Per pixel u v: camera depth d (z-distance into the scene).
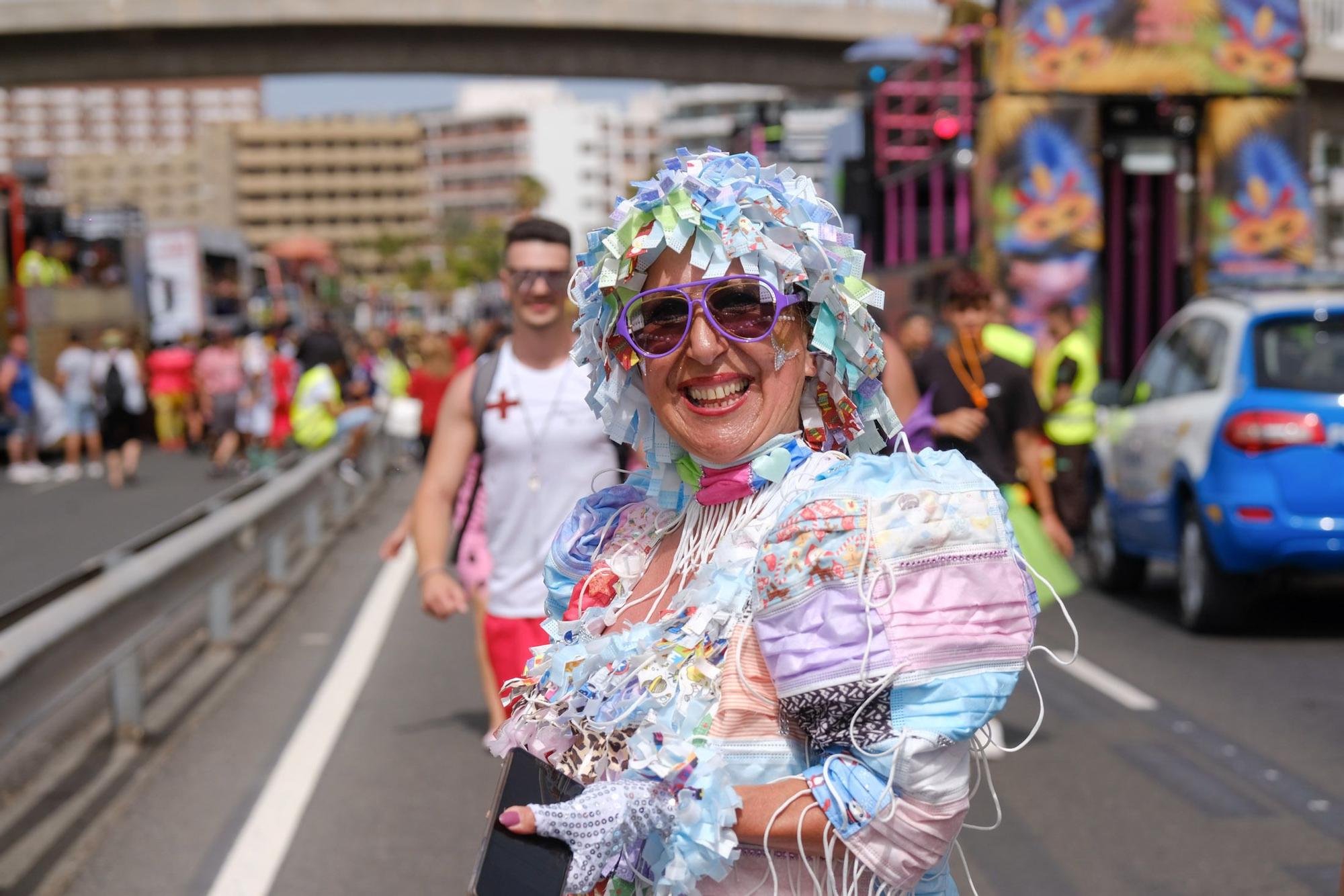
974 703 1.98
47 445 26.66
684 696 2.11
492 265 177.75
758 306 2.24
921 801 1.99
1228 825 5.86
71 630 5.71
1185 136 15.56
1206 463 9.60
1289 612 10.85
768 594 2.04
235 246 43.84
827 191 24.67
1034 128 14.90
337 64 46.81
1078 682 8.55
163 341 37.91
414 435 23.30
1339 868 5.34
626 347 2.39
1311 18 45.22
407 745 7.21
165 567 7.20
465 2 45.00
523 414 5.47
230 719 7.81
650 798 2.06
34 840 5.84
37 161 34.53
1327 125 47.28
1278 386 9.31
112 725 7.57
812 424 2.39
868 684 1.97
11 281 27.11
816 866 2.08
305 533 16.09
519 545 5.50
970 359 7.18
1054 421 13.19
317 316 21.56
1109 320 15.69
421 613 10.99
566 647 2.33
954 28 17.34
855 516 2.01
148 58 46.62
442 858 5.55
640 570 2.44
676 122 174.75
